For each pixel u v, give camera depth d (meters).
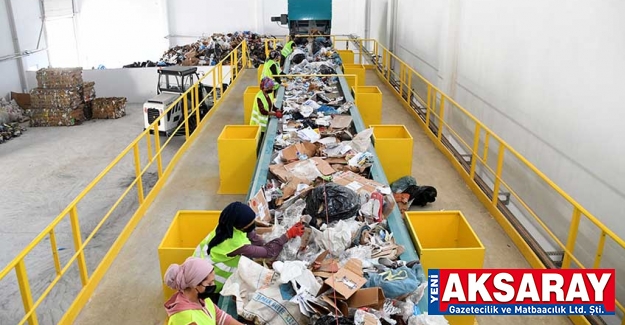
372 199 4.40
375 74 14.73
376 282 3.28
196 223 4.87
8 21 16.61
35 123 14.62
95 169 10.84
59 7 19.97
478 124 6.71
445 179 7.24
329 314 2.97
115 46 22.47
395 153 6.83
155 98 12.43
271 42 20.41
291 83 9.82
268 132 6.74
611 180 4.53
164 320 4.30
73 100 14.81
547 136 5.79
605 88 4.63
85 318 4.32
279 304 3.09
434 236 4.73
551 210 5.74
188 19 22.92
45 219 8.36
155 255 5.27
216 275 3.61
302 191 4.62
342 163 5.61
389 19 16.28
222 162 6.66
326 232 3.76
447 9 9.56
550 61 5.73
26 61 17.64
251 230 3.65
